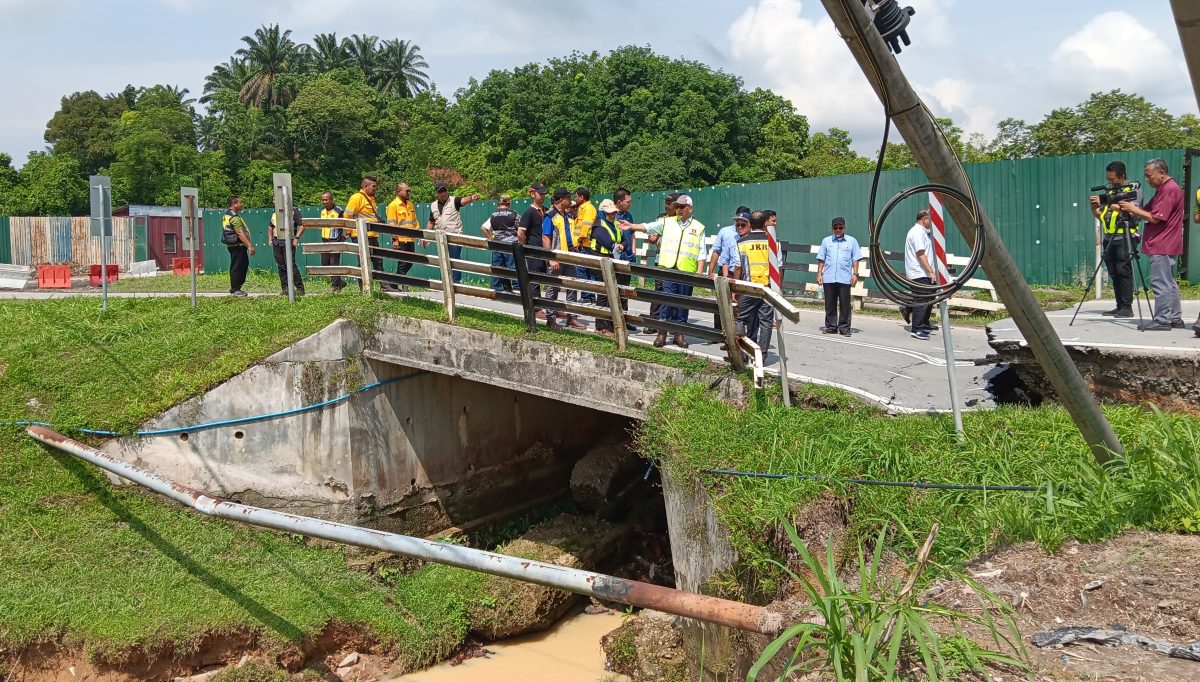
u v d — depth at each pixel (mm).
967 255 18219
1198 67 4117
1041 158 17484
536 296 11039
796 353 12016
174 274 29344
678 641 8820
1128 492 5719
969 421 7941
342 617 9547
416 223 15359
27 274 27266
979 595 4484
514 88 54406
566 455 14414
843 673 4035
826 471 7160
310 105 61844
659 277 9672
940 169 4992
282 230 12727
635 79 48719
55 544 9531
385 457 11586
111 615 8719
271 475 11023
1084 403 5883
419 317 11328
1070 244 17188
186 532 10195
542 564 5227
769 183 20531
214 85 80188
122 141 59000
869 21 4418
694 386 9289
